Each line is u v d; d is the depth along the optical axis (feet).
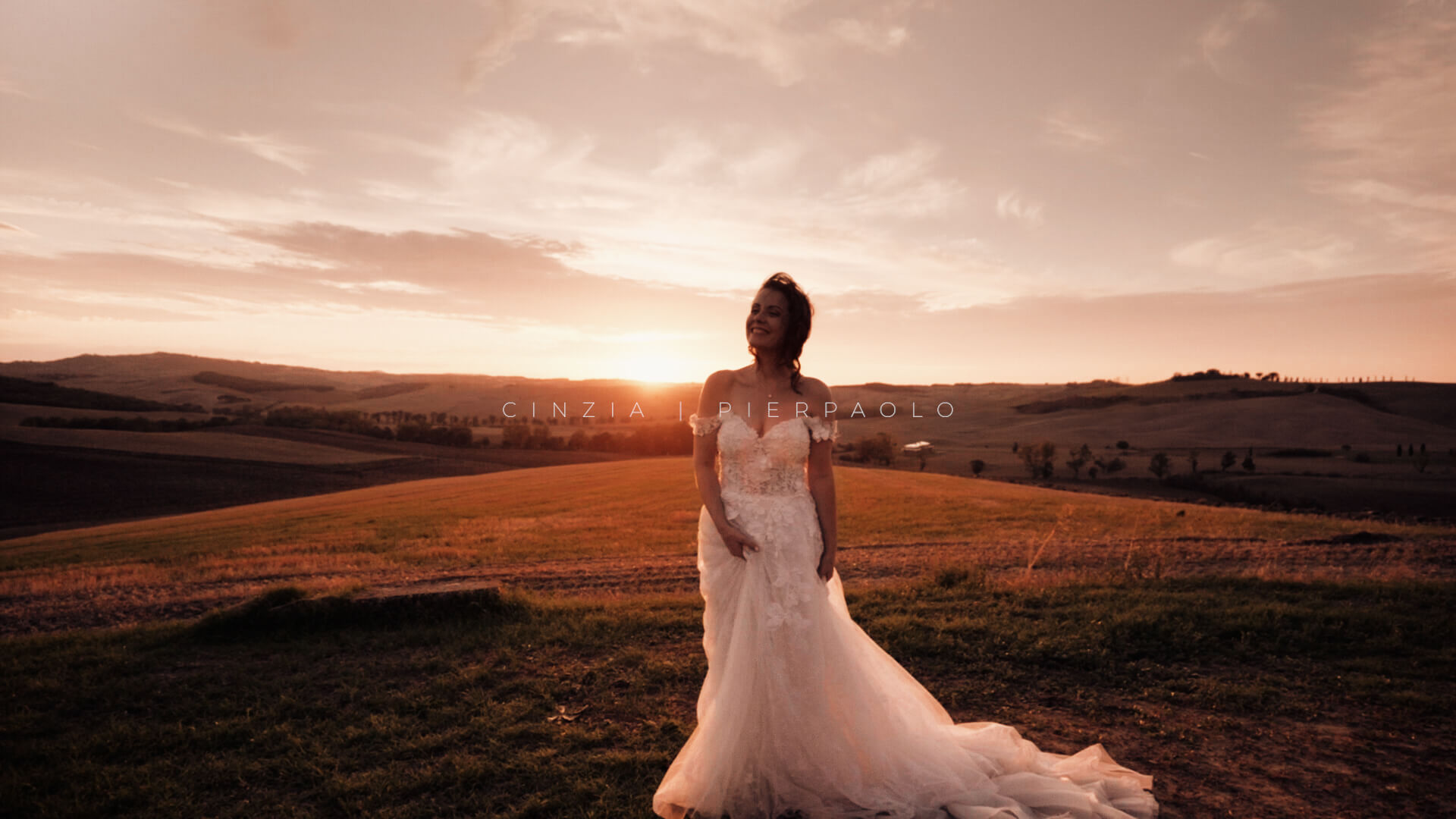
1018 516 79.00
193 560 63.72
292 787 11.76
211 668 18.33
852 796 10.42
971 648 18.39
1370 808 10.54
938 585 28.43
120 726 14.01
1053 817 10.01
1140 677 16.43
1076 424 562.66
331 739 13.41
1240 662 17.46
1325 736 13.19
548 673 16.89
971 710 14.76
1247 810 10.55
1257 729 13.55
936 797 10.43
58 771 12.25
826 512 11.55
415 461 249.96
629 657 17.89
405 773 11.93
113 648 20.24
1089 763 11.41
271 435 283.38
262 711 14.83
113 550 74.69
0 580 54.03
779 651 10.66
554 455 279.69
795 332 11.51
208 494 185.06
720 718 10.52
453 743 13.01
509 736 13.23
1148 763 12.22
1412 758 12.20
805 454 11.37
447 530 80.64
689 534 73.20
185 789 11.63
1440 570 36.27
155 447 236.02
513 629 21.13
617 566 49.65
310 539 76.33
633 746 12.73
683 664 17.31
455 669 17.47
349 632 21.76
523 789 11.30
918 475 162.50
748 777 10.41
